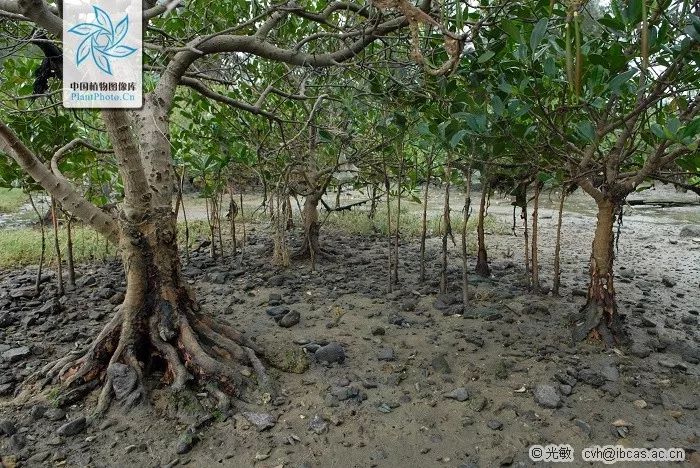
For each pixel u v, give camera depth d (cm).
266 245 609
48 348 323
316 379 288
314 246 548
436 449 230
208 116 578
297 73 481
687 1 199
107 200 525
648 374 292
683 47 206
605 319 332
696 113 244
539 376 291
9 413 253
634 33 232
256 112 373
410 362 309
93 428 242
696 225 789
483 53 266
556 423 247
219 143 473
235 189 1109
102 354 277
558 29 265
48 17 224
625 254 618
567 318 378
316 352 310
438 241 678
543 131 283
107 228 286
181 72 313
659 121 259
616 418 251
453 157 458
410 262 556
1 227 759
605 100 254
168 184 289
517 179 425
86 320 376
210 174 568
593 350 323
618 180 338
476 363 307
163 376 277
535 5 257
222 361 283
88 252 571
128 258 277
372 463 221
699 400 265
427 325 366
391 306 406
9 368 297
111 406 256
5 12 246
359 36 334
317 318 379
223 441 235
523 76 247
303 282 474
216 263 541
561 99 248
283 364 297
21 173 416
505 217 885
